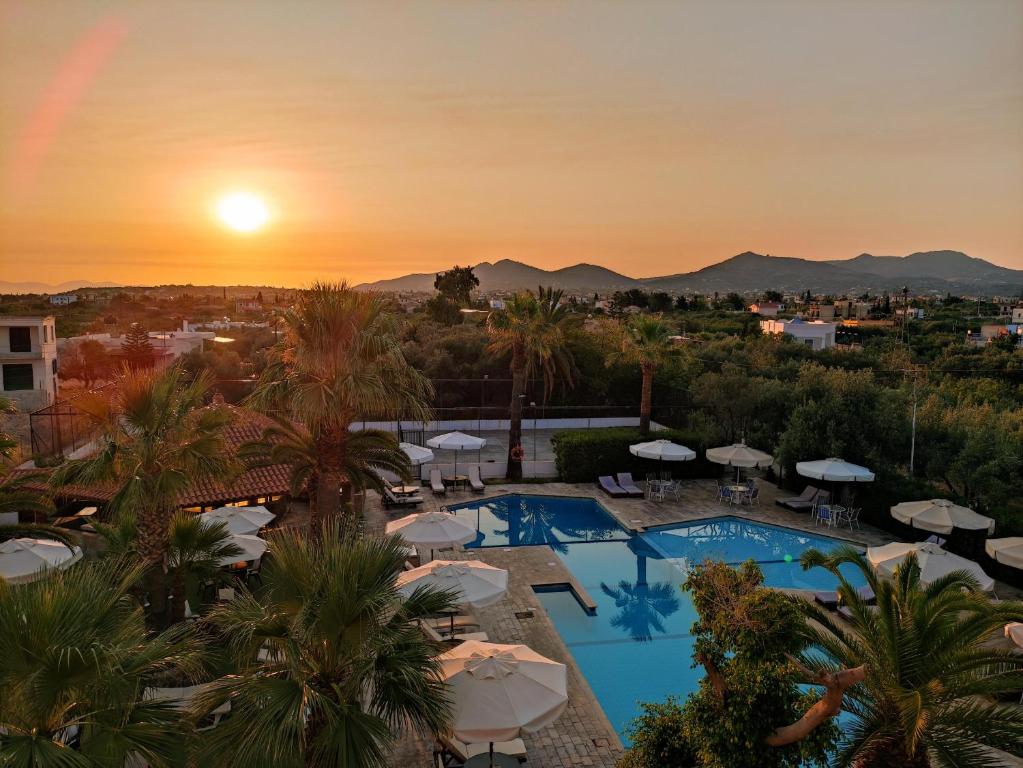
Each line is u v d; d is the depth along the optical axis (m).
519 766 10.59
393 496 25.42
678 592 18.69
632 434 29.66
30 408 41.09
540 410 40.56
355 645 8.16
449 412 39.41
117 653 6.62
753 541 22.84
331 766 7.02
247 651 8.18
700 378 32.00
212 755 7.02
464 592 12.94
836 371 27.81
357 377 15.24
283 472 22.16
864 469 22.88
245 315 134.38
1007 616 8.41
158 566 13.21
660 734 9.12
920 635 8.64
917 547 15.76
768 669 7.87
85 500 20.92
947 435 23.00
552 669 10.04
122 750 6.57
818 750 7.94
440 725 7.80
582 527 24.42
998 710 8.57
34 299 137.00
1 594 6.42
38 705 6.29
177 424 13.62
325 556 8.39
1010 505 20.14
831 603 16.41
